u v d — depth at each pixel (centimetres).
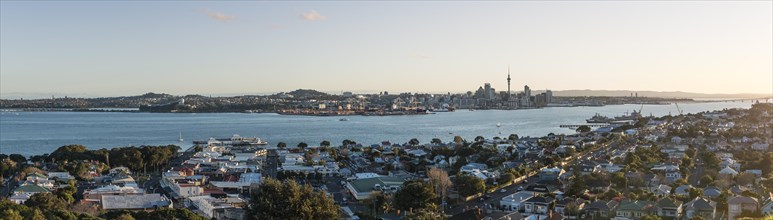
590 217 16112
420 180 19375
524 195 18488
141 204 17088
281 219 9681
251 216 9956
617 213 16088
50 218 13588
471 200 19225
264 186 10156
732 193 17525
